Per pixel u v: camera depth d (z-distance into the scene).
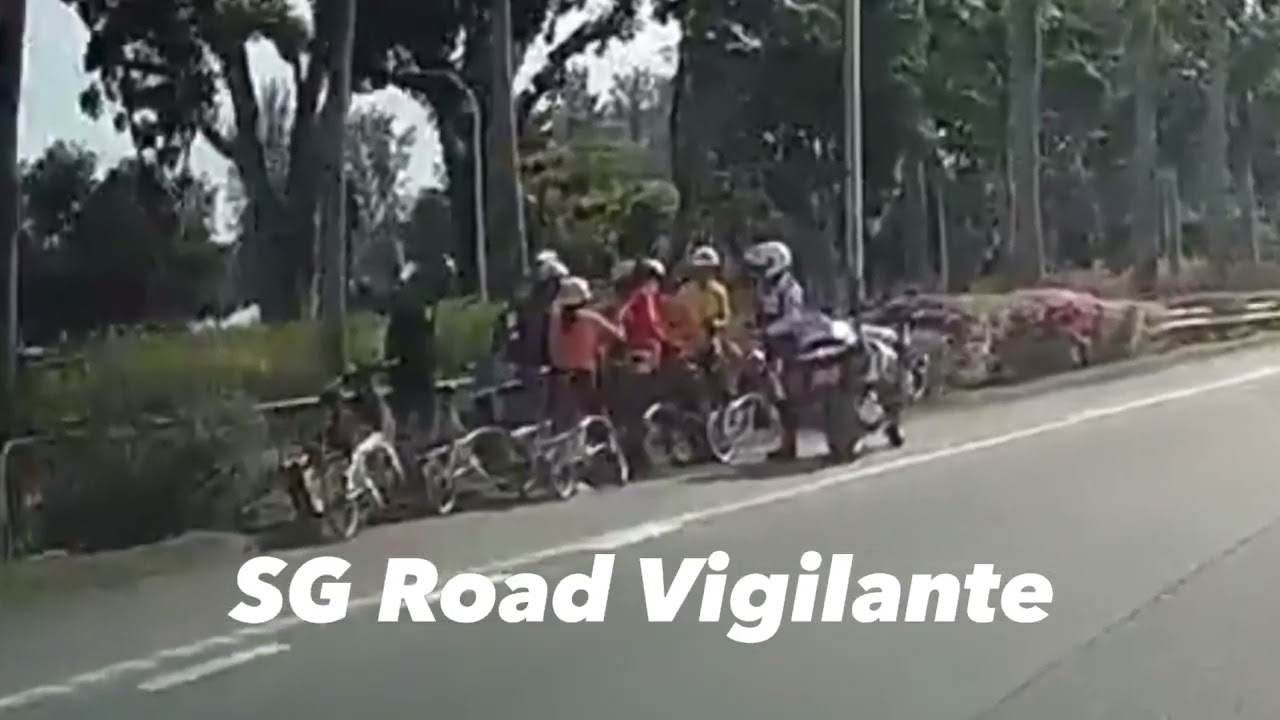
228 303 40.19
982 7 44.41
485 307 21.25
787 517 14.65
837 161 42.75
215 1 34.53
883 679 8.83
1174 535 13.44
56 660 9.50
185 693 8.70
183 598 11.37
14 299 15.39
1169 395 27.61
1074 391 28.70
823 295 42.59
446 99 39.84
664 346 18.48
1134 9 51.22
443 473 15.36
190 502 13.83
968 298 31.36
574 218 41.62
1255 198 73.06
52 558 12.81
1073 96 53.69
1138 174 51.94
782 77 42.00
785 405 19.08
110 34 34.47
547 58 40.41
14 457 12.81
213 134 37.38
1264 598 10.93
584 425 16.72
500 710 8.24
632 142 51.91
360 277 48.19
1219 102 57.28
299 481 13.75
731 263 34.31
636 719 8.05
